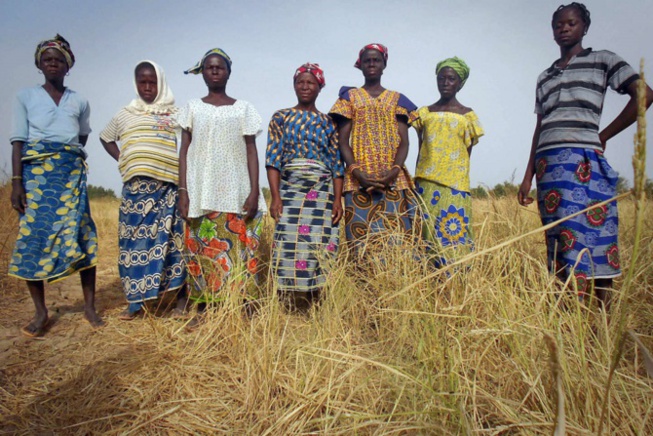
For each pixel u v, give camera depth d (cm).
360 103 395
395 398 226
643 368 252
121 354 304
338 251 395
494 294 265
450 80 421
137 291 359
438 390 223
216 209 359
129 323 366
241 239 370
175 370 275
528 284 300
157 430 226
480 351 240
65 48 352
